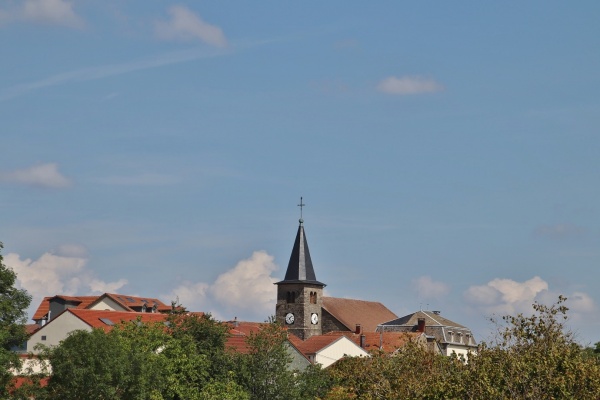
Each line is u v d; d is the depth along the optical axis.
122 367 88.81
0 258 98.00
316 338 153.50
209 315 107.69
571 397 58.25
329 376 107.12
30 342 130.25
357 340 159.00
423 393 65.31
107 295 174.38
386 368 73.19
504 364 60.59
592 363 63.44
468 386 60.34
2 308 95.56
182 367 99.12
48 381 89.50
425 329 199.50
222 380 102.62
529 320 64.94
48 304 180.25
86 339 89.88
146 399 92.19
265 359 105.69
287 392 104.25
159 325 103.50
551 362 59.78
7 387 89.94
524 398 58.72
